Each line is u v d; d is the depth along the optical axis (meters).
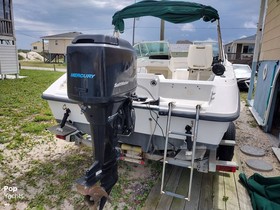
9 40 10.54
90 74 1.36
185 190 2.28
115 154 1.67
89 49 1.34
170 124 1.98
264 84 4.79
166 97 2.10
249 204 2.07
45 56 33.06
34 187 2.35
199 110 1.82
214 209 2.00
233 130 2.62
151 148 2.24
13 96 6.74
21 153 3.08
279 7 4.12
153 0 2.56
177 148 2.12
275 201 2.10
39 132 3.86
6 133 3.77
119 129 1.69
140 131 2.14
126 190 2.32
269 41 4.70
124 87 1.59
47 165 2.79
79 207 2.05
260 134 4.14
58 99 2.34
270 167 2.86
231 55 22.25
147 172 2.70
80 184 1.40
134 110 1.99
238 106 1.88
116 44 1.49
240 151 3.40
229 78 2.06
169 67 2.96
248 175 2.71
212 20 2.81
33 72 14.77
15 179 2.48
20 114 4.92
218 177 2.53
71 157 3.01
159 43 3.41
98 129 1.51
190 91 2.03
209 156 2.16
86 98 1.38
